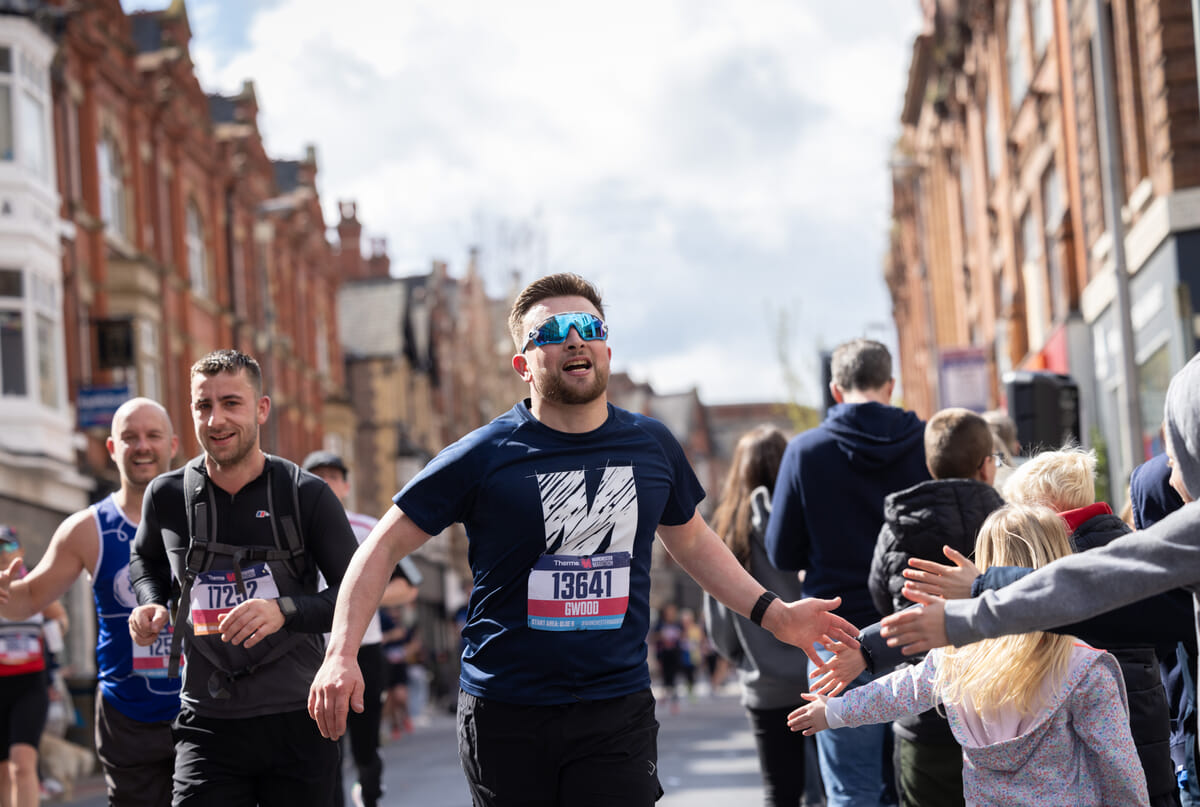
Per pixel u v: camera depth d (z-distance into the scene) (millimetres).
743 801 12680
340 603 4578
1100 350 24500
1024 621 3738
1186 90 19641
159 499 5941
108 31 30469
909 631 3875
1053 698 4480
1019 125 31422
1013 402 12398
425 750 22312
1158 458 5660
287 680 5656
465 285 74312
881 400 6961
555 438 4656
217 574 5773
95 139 29359
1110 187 17797
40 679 9609
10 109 25719
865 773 6715
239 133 41625
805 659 7270
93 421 27312
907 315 61875
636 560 4672
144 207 31969
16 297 25469
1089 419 25656
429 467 4648
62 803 16516
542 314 4652
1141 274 21375
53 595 6707
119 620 6543
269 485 5855
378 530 4645
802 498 6797
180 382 33656
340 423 50500
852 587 6680
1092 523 5176
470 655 4668
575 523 4570
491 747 4582
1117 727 4457
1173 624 4273
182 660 6383
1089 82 24000
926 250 47719
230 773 5668
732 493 7785
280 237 44969
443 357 71688
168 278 33000
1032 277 31266
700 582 5035
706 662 57969
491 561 4613
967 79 38594
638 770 4586
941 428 6129
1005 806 4535
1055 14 26719
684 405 131125
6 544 11250
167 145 34031
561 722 4535
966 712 4637
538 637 4559
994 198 35750
